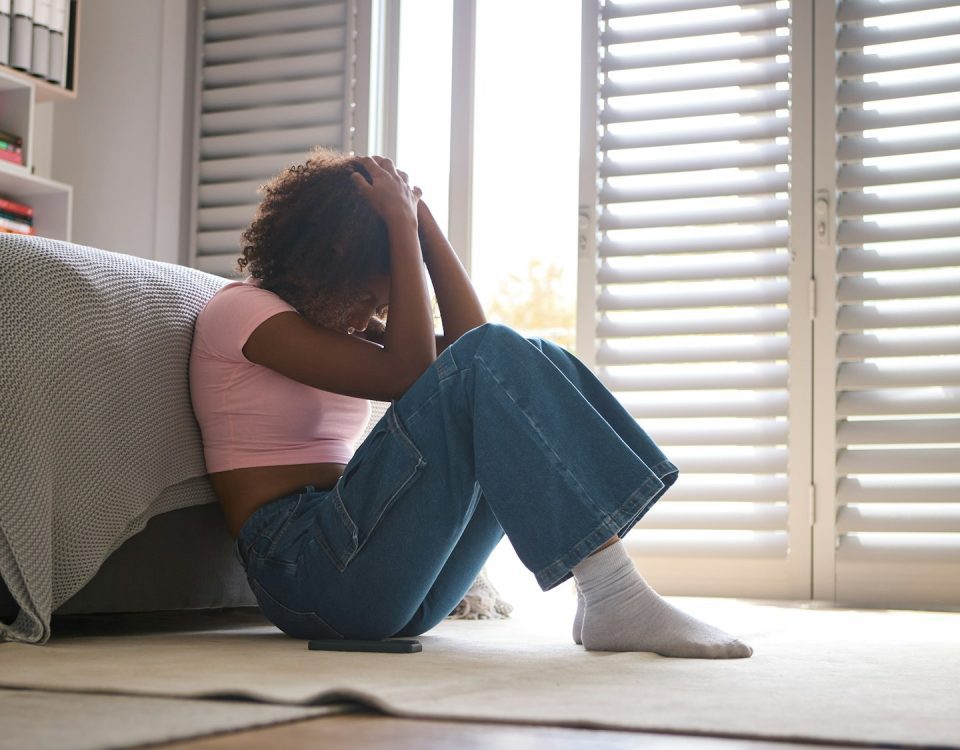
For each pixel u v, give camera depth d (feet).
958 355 9.32
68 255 5.01
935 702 3.23
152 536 5.47
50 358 4.79
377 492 4.48
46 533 4.70
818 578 9.47
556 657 4.20
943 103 9.57
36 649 4.39
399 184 5.09
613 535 4.23
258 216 5.23
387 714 2.89
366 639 4.75
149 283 5.34
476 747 2.49
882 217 9.78
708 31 10.23
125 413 5.04
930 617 7.94
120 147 12.21
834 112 9.77
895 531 9.25
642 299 10.17
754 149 10.04
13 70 11.01
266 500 4.97
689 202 10.38
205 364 5.16
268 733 2.62
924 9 9.56
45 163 12.42
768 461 9.68
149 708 2.86
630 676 3.65
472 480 4.43
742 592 9.71
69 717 2.71
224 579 5.95
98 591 5.19
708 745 2.57
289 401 5.01
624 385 10.14
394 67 11.67
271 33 11.87
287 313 4.86
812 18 9.91
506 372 4.24
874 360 9.66
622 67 10.45
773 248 9.85
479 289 11.48
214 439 5.15
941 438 9.20
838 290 9.62
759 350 9.82
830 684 3.58
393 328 4.84
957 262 9.34
